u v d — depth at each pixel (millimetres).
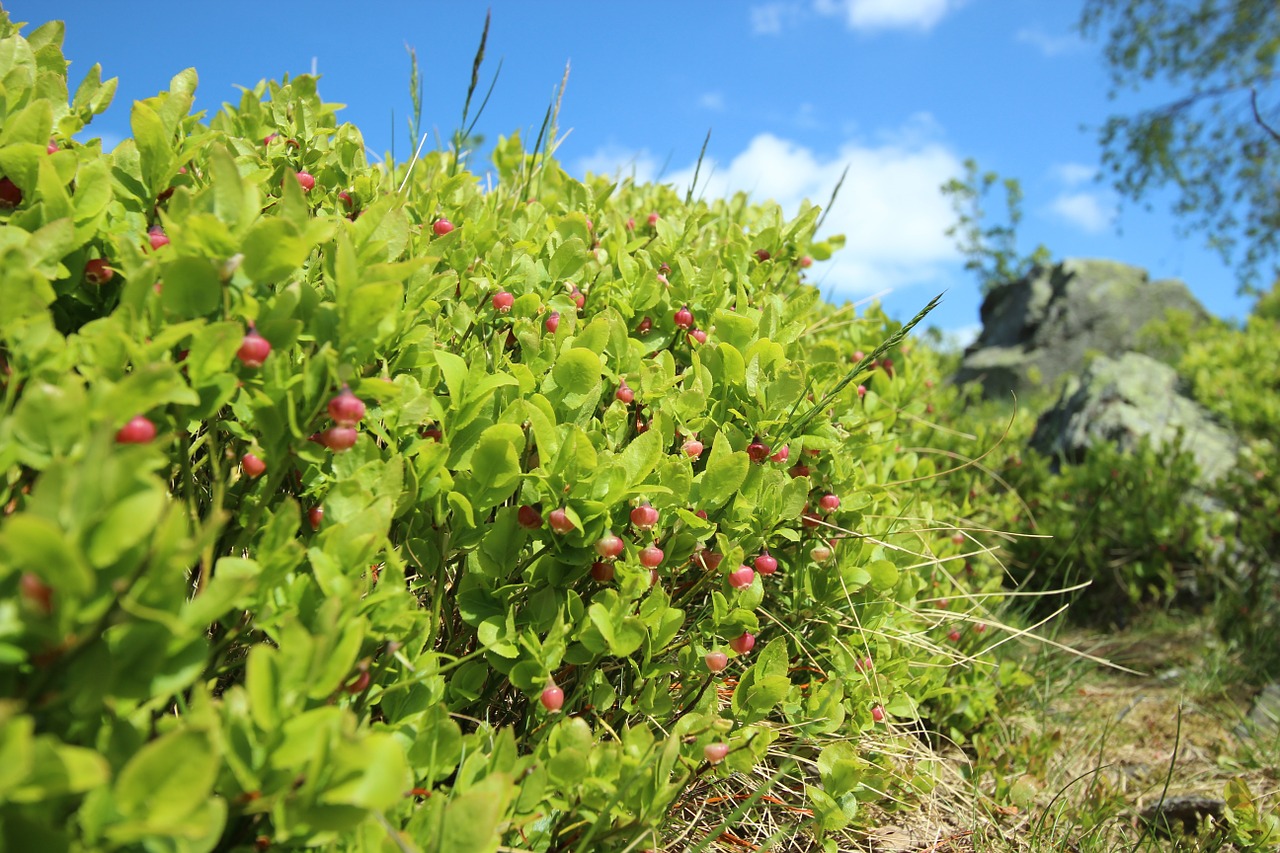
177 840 152
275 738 161
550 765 207
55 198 190
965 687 380
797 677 309
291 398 184
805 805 289
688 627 275
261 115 285
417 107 340
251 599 179
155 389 161
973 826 330
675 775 247
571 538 228
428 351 234
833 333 460
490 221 308
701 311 319
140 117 212
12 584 144
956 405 840
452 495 216
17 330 171
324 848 176
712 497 253
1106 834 336
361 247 213
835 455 309
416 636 211
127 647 151
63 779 137
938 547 413
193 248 185
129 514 143
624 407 256
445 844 179
